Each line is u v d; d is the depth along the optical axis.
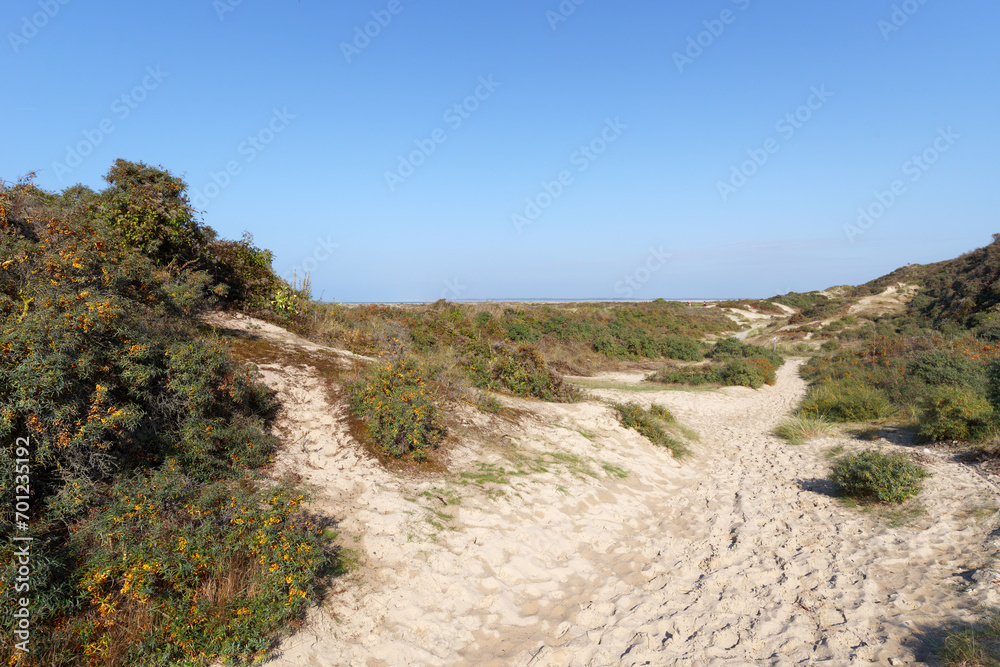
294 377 7.54
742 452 10.43
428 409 7.12
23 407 3.52
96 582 3.25
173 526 3.83
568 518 6.19
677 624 4.13
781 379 22.17
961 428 8.58
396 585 4.34
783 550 5.50
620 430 9.77
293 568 3.73
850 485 6.90
